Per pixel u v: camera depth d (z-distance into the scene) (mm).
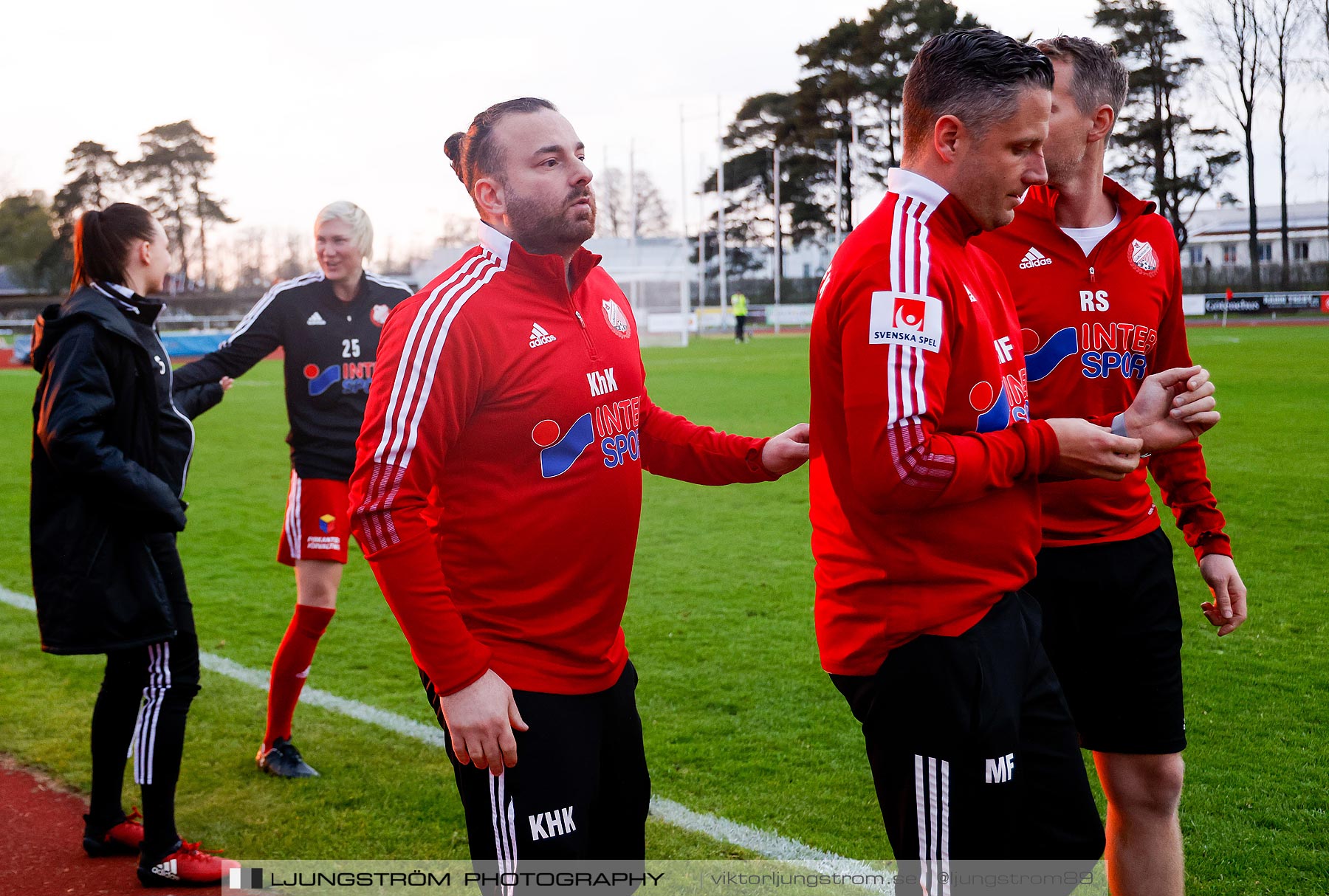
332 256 3992
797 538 7539
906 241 1907
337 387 3975
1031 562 2088
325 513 3809
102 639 2879
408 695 4590
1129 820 2570
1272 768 3580
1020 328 2301
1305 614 5309
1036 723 2062
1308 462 9469
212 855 3053
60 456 2783
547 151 2104
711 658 4930
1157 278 2586
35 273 68875
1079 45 2465
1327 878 2875
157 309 3158
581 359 2158
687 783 3600
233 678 4852
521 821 2064
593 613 2176
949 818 1961
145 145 70438
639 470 2299
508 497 2094
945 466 1827
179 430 3332
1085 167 2502
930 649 1960
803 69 63094
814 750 3865
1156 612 2508
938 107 1954
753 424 13250
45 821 3434
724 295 44875
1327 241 55094
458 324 2020
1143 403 2020
